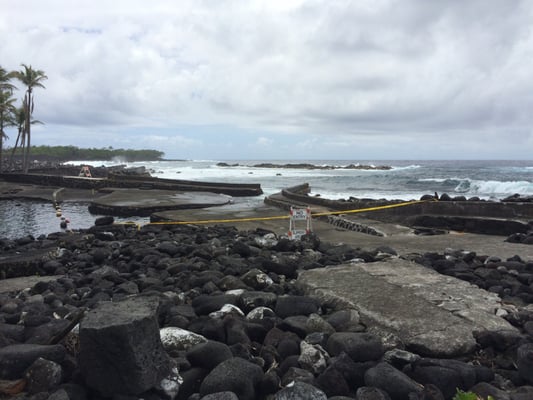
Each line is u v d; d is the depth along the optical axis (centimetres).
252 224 1377
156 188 3362
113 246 990
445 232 1162
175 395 287
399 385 284
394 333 375
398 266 605
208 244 898
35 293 599
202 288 545
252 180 5006
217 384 286
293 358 333
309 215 1020
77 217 2014
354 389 307
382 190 3416
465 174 5081
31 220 1909
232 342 363
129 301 319
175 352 331
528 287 519
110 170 5950
